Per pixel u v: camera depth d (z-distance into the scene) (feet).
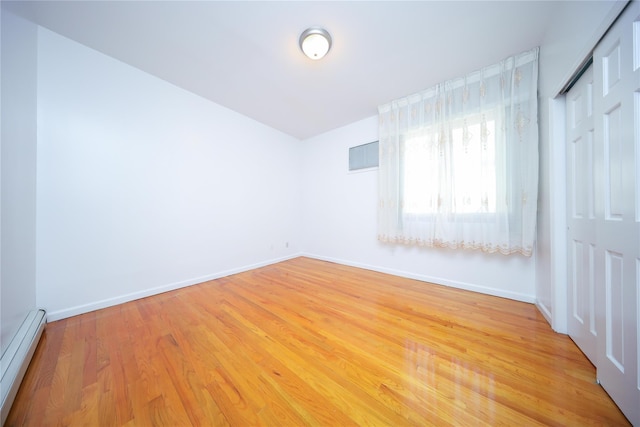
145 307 6.69
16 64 4.92
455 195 7.67
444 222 7.89
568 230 4.83
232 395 3.44
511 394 3.39
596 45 3.56
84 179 6.37
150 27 5.71
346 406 3.23
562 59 4.67
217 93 8.82
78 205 6.27
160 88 7.89
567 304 4.94
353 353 4.44
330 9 5.11
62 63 6.00
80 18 5.43
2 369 3.56
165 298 7.39
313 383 3.67
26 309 5.06
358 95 8.88
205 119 9.20
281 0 4.90
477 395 3.38
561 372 3.82
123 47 6.43
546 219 5.68
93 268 6.52
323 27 5.61
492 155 7.02
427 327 5.39
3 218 4.37
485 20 5.30
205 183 9.22
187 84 8.23
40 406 3.26
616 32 3.11
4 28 4.62
